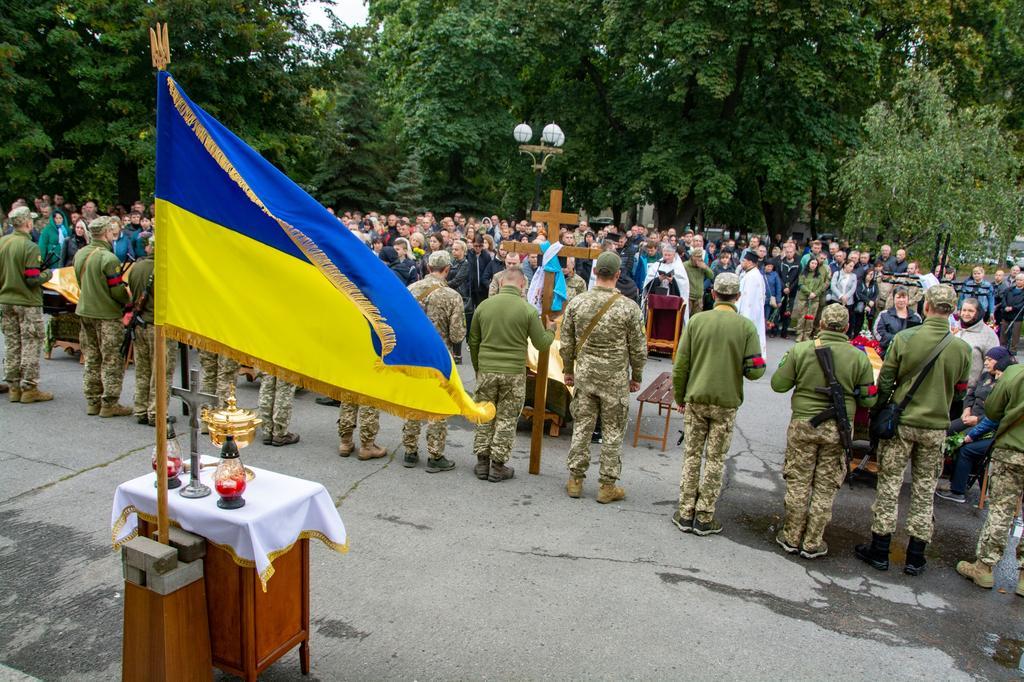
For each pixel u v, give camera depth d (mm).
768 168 21938
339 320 3227
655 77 24094
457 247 11555
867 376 5031
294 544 3375
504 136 25719
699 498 5516
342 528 3547
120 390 7473
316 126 22234
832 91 21438
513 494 6090
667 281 11906
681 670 3801
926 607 4688
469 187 28219
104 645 3748
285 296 3158
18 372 7801
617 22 21844
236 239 3072
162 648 2986
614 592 4559
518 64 25375
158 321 2939
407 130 25609
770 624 4332
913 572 5125
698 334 5336
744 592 4695
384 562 4754
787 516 5320
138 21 16938
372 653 3775
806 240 30031
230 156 2980
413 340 3113
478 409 3514
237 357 3094
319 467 6422
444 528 5320
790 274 15102
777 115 22938
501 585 4547
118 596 4207
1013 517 4938
